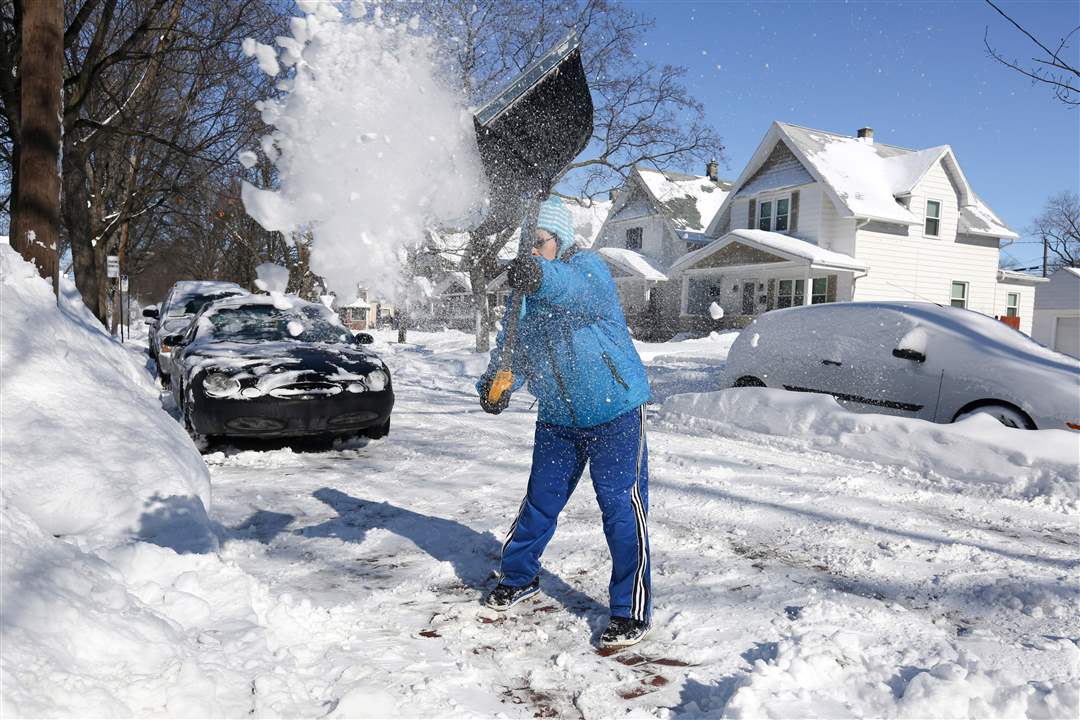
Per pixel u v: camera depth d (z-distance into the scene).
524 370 2.68
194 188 15.59
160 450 3.63
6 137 11.95
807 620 2.67
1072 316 32.12
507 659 2.41
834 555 3.52
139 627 2.05
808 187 24.20
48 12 5.96
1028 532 4.02
